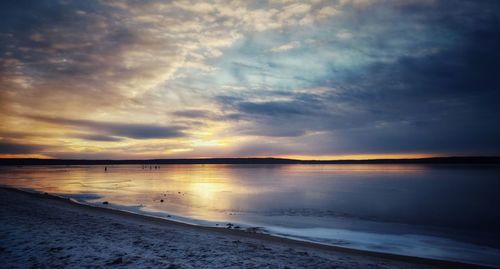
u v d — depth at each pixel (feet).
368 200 99.30
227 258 28.96
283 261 29.12
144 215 61.77
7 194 83.51
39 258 26.53
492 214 74.02
